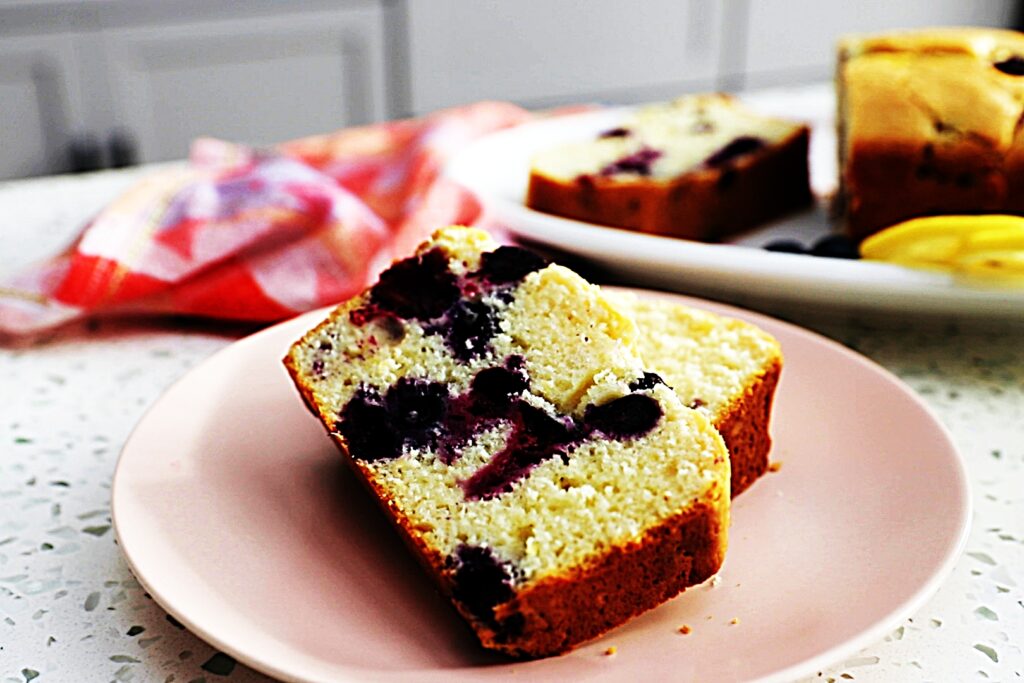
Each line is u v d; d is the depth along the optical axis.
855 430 0.39
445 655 0.32
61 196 0.61
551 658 0.32
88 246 0.48
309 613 0.33
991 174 0.52
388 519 0.36
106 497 0.39
